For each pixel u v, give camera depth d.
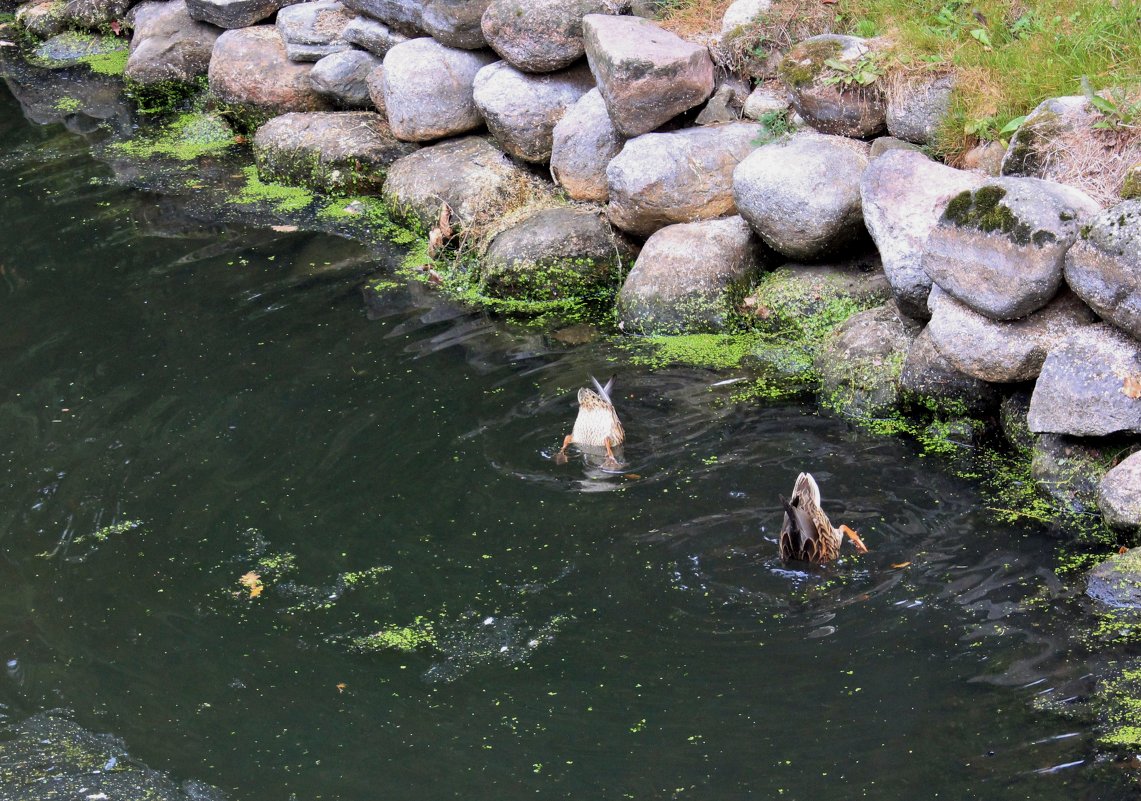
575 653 5.26
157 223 10.51
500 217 9.36
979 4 8.15
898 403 6.88
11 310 9.07
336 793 4.68
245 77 11.77
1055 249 6.00
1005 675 4.89
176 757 4.93
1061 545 5.66
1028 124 6.84
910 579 5.51
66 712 5.22
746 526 5.96
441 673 5.24
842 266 7.95
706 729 4.79
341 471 6.75
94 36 15.34
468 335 8.26
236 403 7.55
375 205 10.55
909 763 4.52
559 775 4.65
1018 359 6.22
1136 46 7.14
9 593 6.02
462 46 10.34
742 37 8.90
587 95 9.26
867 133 8.06
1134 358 5.84
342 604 5.71
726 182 8.43
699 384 7.39
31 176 11.77
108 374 8.03
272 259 9.69
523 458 6.71
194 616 5.73
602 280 8.73
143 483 6.81
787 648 5.16
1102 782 4.34
